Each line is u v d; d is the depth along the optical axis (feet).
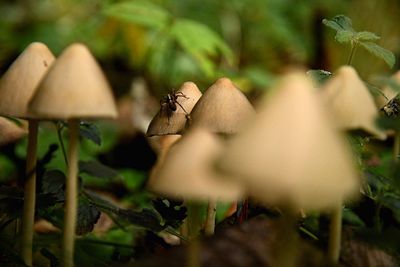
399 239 0.95
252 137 0.68
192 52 2.56
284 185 0.66
